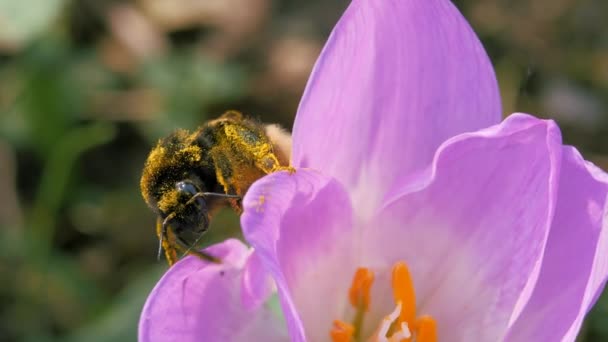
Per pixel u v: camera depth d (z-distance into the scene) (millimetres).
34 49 429
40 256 387
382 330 273
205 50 473
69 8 456
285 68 472
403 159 276
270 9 492
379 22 271
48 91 423
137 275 399
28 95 422
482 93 274
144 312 263
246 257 272
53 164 408
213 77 449
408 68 273
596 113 463
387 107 274
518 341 269
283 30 488
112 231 416
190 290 269
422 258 277
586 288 261
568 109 459
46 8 385
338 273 278
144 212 418
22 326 378
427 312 278
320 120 271
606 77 477
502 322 273
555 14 501
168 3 481
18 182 434
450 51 274
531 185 271
